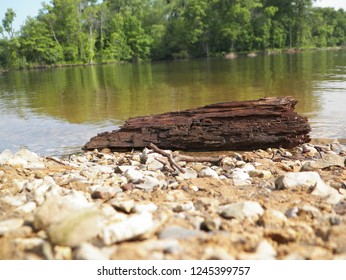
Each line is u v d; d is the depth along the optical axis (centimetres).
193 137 124
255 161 108
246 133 123
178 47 1205
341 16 1742
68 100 254
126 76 484
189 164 105
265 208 61
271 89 255
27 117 193
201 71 500
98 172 94
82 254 39
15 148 138
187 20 1184
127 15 1223
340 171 89
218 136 124
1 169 89
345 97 201
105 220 50
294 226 52
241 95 235
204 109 130
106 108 209
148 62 1096
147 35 1219
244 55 1176
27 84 436
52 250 41
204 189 75
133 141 127
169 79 388
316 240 47
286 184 74
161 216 53
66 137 150
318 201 64
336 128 142
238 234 48
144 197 70
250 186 77
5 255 41
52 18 1135
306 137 123
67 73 670
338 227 49
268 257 42
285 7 1341
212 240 44
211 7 1195
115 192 72
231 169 96
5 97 296
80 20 1193
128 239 43
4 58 1112
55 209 49
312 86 259
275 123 122
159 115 133
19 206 62
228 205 60
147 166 100
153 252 41
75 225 42
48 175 87
